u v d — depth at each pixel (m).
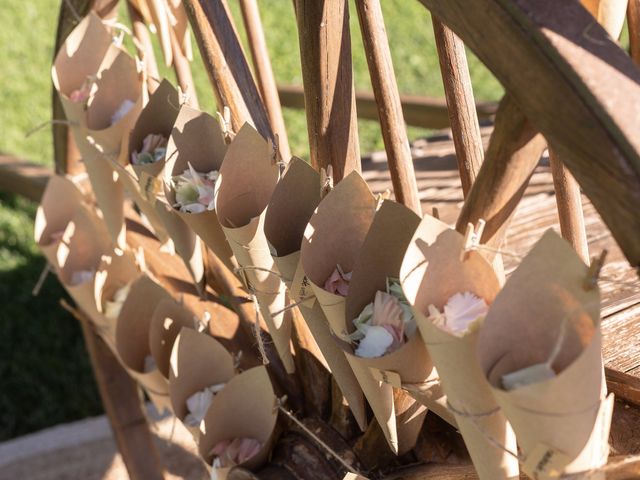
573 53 0.55
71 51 1.21
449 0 0.61
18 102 3.79
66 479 1.80
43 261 2.74
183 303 1.29
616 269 1.21
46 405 2.25
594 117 0.53
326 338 0.85
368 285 0.76
